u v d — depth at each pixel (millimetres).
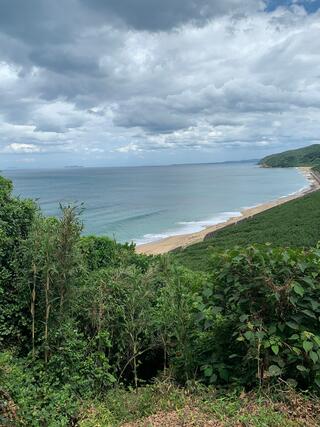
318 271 4234
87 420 4094
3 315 5176
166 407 4199
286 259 4238
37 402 4172
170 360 5184
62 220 5012
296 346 4047
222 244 29453
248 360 4254
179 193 98188
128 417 4160
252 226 38812
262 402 3939
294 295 4160
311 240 26359
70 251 4969
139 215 59219
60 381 4734
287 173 189250
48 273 4848
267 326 4199
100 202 75688
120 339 5395
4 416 3828
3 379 4164
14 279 5262
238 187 116562
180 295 5035
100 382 4961
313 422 3656
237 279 4320
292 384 4039
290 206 51688
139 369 5711
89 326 5516
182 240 38469
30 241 5094
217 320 4754
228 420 3748
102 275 6027
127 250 8305
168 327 5230
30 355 4910
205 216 59094
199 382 4547
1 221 5324
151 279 5719
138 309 5445
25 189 101062
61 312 4961
